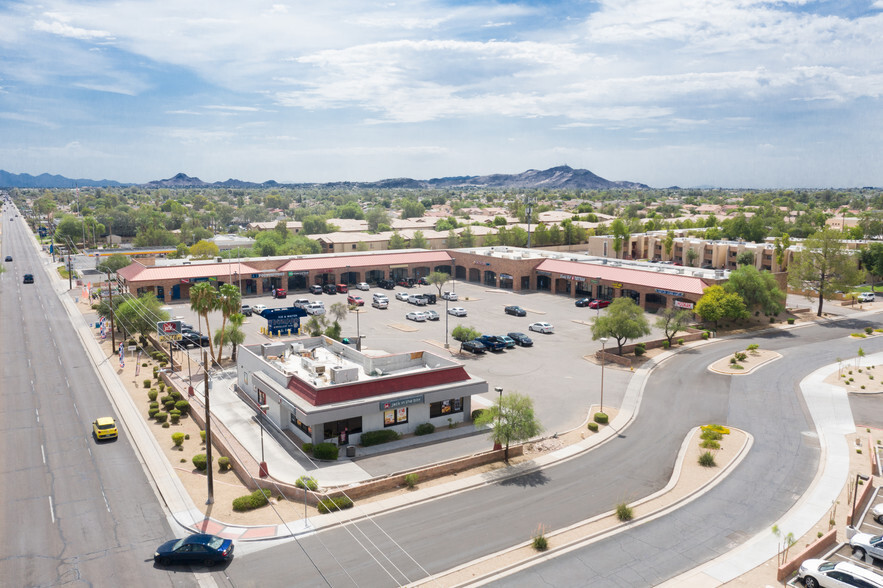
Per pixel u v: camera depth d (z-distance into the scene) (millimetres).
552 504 38812
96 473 43688
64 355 76250
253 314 97750
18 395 60844
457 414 53125
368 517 37094
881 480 42031
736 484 41594
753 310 95688
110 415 55406
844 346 79625
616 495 40062
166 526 36375
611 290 107875
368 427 48500
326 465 43875
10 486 41594
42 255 178000
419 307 104188
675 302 94562
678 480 42219
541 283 123750
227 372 68062
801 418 54156
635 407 56812
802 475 42969
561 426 52000
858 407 56844
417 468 43375
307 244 147750
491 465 44656
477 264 130375
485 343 76688
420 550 33406
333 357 58125
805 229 194250
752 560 32562
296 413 46031
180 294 108438
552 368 68812
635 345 74938
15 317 98438
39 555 33281
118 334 87188
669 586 30219
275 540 34625
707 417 54438
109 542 34594
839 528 35812
